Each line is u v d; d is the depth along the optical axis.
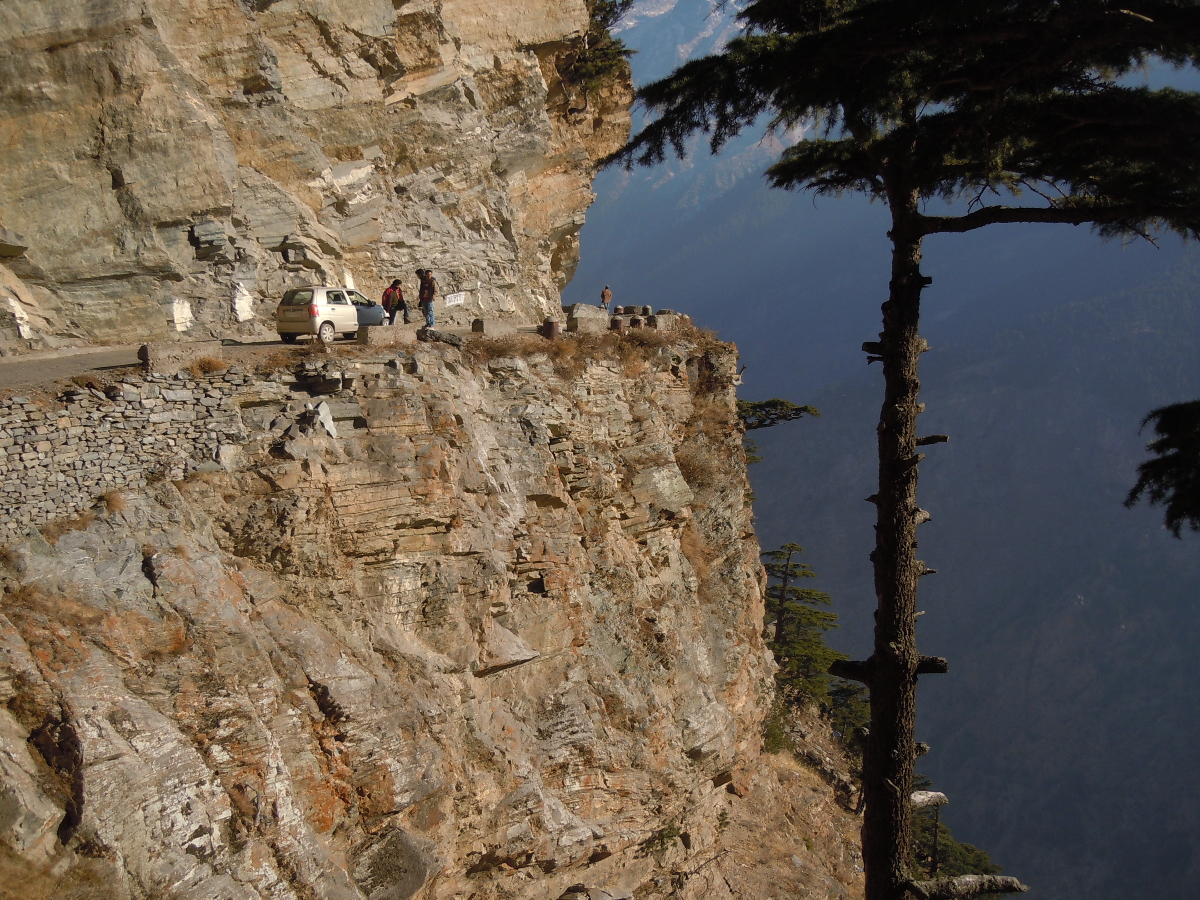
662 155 12.70
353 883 12.32
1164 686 102.75
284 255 25.20
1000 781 100.44
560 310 38.22
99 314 22.05
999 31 9.55
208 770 11.34
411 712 14.22
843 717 43.44
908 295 11.55
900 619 11.09
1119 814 92.06
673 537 24.75
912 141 11.28
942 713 110.88
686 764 20.98
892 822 10.84
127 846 10.15
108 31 22.05
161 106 22.78
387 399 16.36
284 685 13.02
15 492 11.94
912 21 9.69
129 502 12.88
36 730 10.47
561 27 35.25
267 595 13.66
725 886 20.33
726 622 25.89
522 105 34.69
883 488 11.39
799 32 11.70
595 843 17.34
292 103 27.34
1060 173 11.23
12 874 9.45
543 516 19.34
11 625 10.91
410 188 30.61
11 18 20.98
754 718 26.56
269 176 26.20
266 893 11.11
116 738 10.70
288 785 12.08
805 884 21.52
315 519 14.48
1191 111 9.05
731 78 11.25
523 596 18.25
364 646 14.52
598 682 19.16
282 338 20.81
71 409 12.77
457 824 14.70
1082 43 9.08
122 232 22.30
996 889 10.45
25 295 21.14
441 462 16.52
